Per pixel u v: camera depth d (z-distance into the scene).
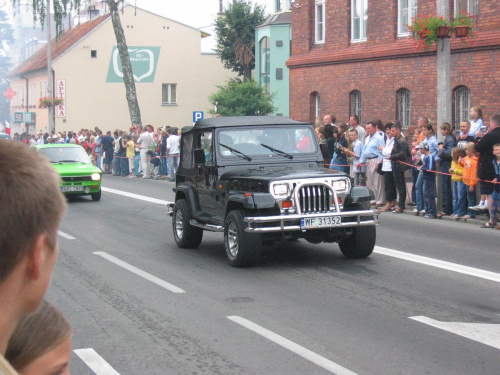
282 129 11.26
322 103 28.58
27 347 1.54
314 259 10.66
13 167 1.33
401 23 24.69
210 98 41.81
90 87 51.94
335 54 27.42
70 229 14.42
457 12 21.58
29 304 1.39
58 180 1.40
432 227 13.91
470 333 6.59
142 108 53.03
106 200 20.45
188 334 6.62
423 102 23.41
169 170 26.80
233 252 10.05
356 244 10.37
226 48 48.62
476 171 14.11
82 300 8.09
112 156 33.00
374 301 7.92
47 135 43.66
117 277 9.44
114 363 5.77
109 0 36.59
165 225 15.02
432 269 9.73
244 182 10.13
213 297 8.19
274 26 43.22
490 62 20.59
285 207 9.73
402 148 16.16
